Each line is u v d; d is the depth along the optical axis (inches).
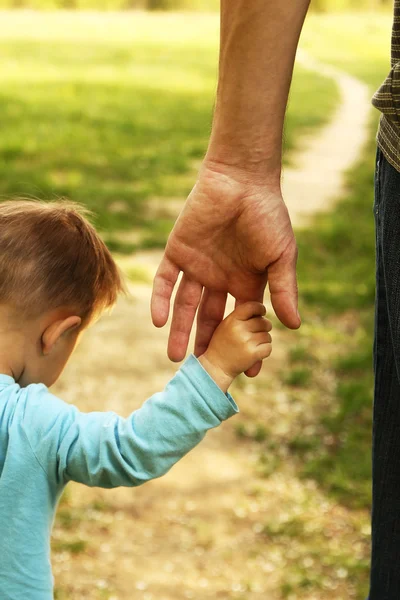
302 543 121.6
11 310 58.6
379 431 58.9
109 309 66.9
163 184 347.3
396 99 51.4
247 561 116.9
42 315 59.6
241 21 54.2
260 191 57.3
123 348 182.7
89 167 368.2
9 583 54.6
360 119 595.2
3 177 330.0
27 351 59.8
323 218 309.3
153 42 1134.4
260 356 57.0
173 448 54.8
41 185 320.8
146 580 110.7
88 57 900.6
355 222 303.6
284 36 54.5
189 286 60.6
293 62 55.9
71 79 693.3
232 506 129.8
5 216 61.9
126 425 55.2
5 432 54.9
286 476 139.6
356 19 1877.5
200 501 130.4
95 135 445.7
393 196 52.5
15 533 54.4
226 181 57.2
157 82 708.7
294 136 500.7
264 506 130.3
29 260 59.3
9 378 57.2
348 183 378.9
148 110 550.6
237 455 145.2
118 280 67.1
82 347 181.5
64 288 60.2
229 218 57.9
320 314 216.4
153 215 300.2
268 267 58.6
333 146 480.1
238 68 55.2
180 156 405.7
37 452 54.5
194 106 580.7
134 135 454.6
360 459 144.6
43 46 984.9
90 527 121.0
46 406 55.4
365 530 125.1
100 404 159.3
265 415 159.9
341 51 1223.5
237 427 154.0
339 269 252.7
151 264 243.8
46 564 55.7
